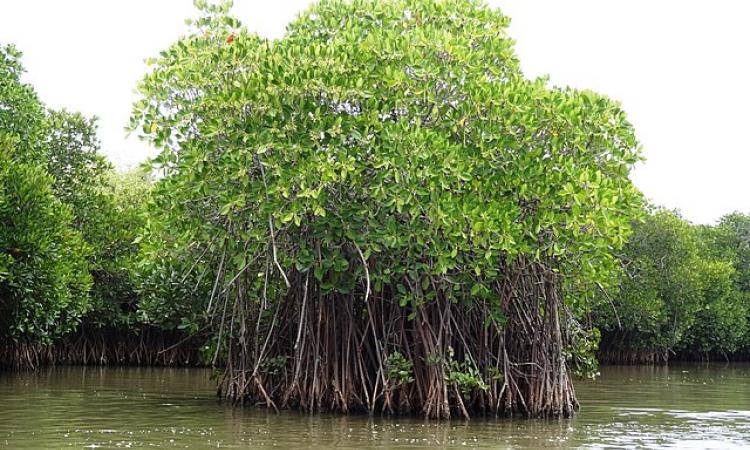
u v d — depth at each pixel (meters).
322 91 14.03
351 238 13.87
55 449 10.70
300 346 14.85
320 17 16.59
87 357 29.77
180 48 15.09
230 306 16.89
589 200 13.86
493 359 15.07
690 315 41.88
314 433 12.38
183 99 14.67
